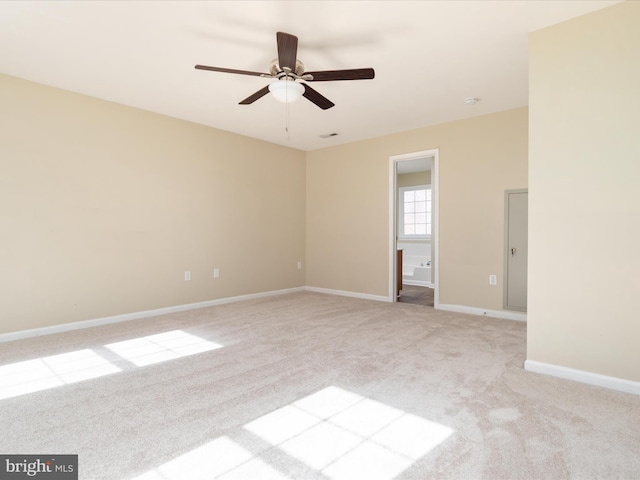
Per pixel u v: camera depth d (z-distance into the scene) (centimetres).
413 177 756
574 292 219
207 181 442
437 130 434
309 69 288
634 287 201
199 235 434
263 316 388
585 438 155
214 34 238
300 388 206
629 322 202
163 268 400
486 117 397
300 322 362
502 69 288
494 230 392
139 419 171
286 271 550
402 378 221
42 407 183
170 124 404
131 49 257
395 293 477
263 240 514
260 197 509
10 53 262
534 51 232
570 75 219
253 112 390
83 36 240
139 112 378
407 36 240
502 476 130
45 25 227
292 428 164
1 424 166
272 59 272
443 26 229
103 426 165
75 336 309
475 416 174
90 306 344
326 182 554
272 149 526
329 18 220
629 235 202
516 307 377
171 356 260
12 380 217
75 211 334
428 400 191
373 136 490
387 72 293
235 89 327
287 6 208
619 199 205
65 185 327
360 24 226
